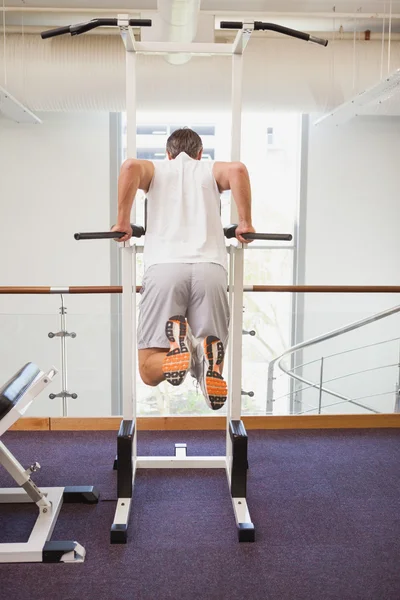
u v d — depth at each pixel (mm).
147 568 2018
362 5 4777
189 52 2430
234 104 2453
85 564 2037
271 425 3414
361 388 4082
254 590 1899
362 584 1934
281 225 6359
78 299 6125
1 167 5969
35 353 3459
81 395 3461
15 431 3334
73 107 5008
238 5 4789
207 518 2371
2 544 2059
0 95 4445
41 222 6051
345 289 3473
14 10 4750
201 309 2156
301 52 4809
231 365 2641
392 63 4879
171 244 2166
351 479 2748
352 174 6223
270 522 2340
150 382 2195
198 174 2223
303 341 3852
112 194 6051
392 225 6312
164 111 4953
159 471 2805
